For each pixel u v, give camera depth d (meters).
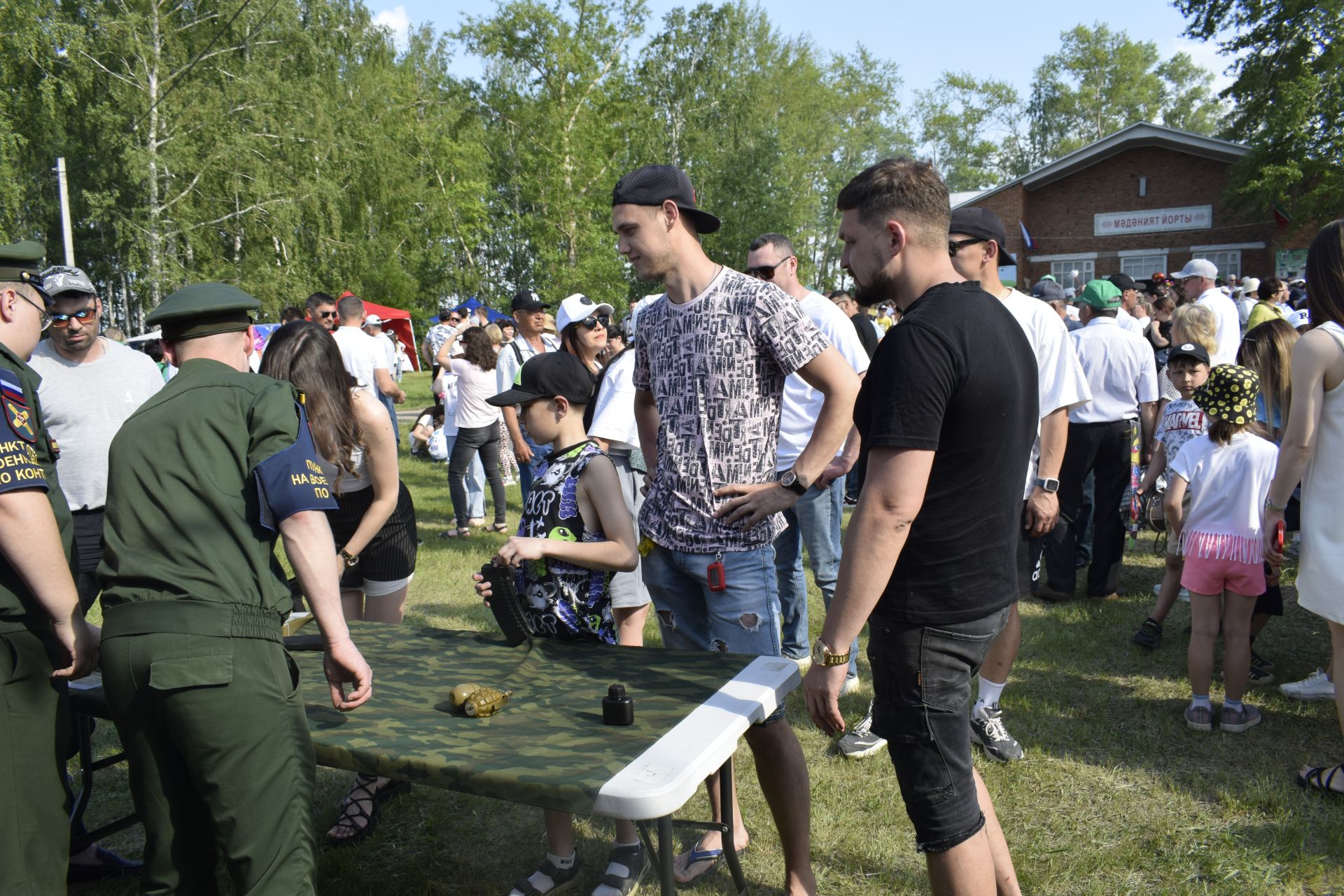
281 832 2.07
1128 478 5.64
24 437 2.29
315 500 2.12
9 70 21.70
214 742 2.01
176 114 23.62
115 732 4.34
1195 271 7.59
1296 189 26.88
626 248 2.69
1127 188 30.62
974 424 2.01
